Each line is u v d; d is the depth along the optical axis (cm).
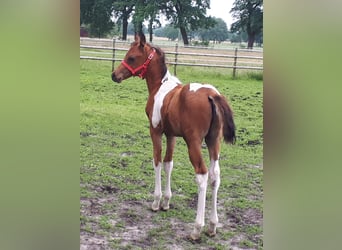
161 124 325
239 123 520
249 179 410
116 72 340
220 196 382
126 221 331
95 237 302
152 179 407
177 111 295
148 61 332
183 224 333
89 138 474
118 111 548
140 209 353
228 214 352
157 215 345
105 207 349
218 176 302
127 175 408
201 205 299
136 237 307
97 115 530
